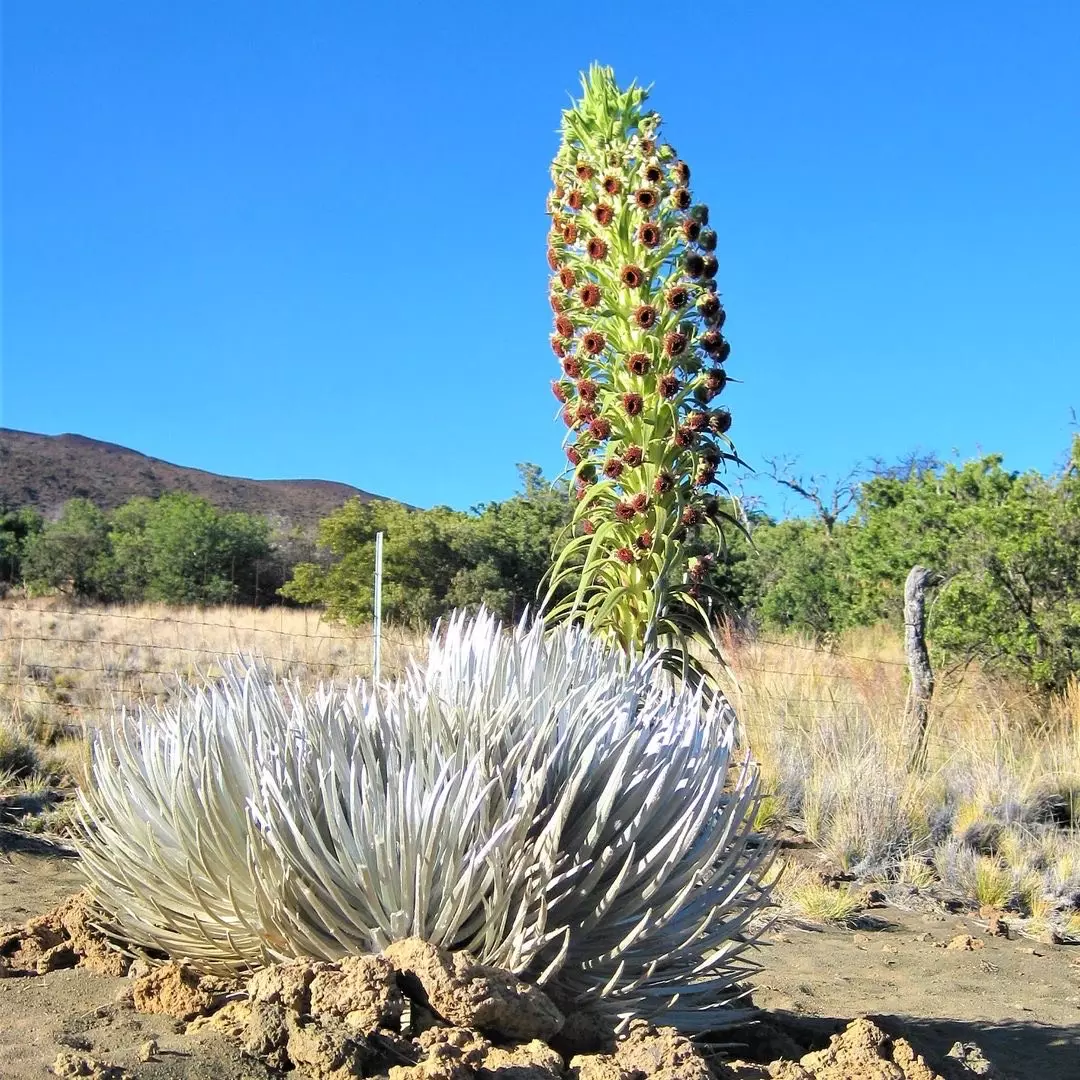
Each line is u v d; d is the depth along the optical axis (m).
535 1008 2.97
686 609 5.75
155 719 3.78
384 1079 2.66
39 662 13.49
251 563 34.31
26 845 6.05
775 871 7.10
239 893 3.21
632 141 5.73
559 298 5.84
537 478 28.97
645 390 5.65
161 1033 2.90
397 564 22.73
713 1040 3.68
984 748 9.70
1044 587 12.42
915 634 9.81
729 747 3.68
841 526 25.41
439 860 3.11
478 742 3.33
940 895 7.21
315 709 3.53
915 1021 4.69
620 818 3.27
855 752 8.90
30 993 3.22
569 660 3.88
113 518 37.38
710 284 5.70
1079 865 7.47
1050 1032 4.66
